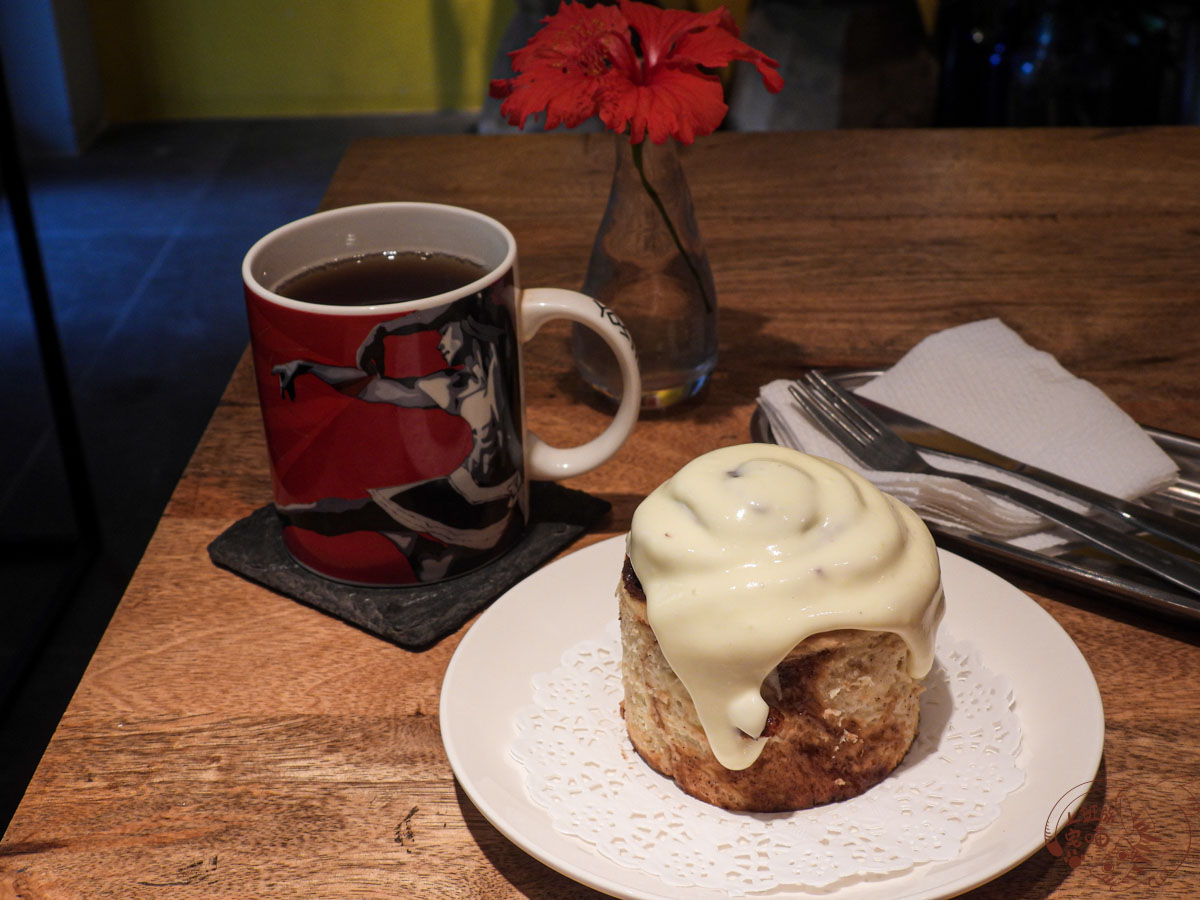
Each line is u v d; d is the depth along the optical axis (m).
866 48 1.44
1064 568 0.33
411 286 0.35
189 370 1.31
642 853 0.25
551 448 0.37
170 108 2.03
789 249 0.56
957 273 0.53
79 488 0.96
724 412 0.44
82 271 1.54
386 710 0.31
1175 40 1.10
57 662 0.89
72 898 0.26
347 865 0.27
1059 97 1.14
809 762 0.26
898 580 0.26
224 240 1.62
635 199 0.41
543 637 0.32
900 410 0.42
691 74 0.37
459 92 2.03
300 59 1.99
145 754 0.30
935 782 0.27
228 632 0.34
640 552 0.27
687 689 0.26
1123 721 0.30
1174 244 0.55
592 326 0.35
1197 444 0.40
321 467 0.33
